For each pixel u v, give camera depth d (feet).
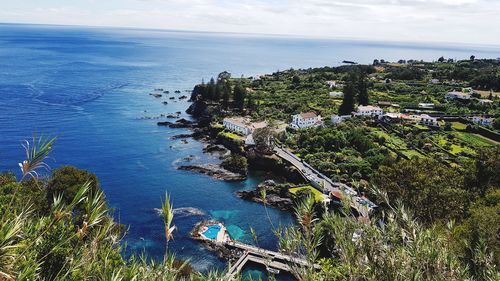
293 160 320.29
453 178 133.08
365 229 39.47
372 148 324.19
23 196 83.05
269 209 246.88
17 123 378.12
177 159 329.11
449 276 37.27
